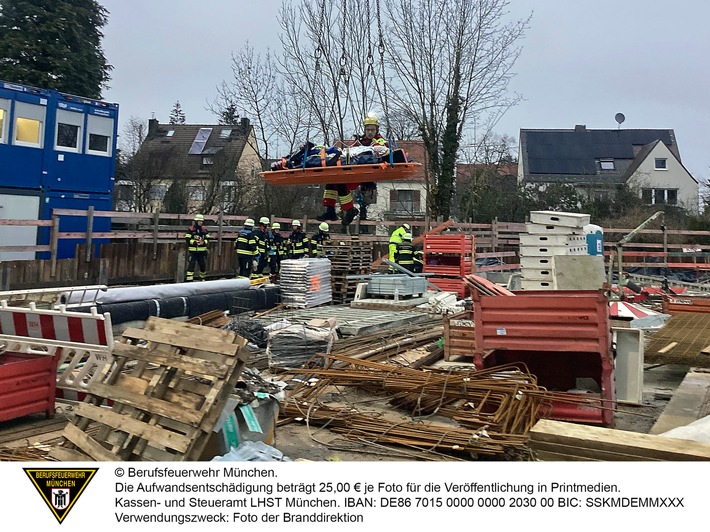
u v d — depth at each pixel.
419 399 6.51
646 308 12.64
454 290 17.45
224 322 10.41
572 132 49.44
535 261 10.55
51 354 6.49
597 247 10.37
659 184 44.62
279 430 6.23
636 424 6.54
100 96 29.75
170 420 4.33
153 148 40.72
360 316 12.62
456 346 9.03
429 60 26.97
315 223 23.55
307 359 8.42
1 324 6.75
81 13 28.91
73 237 13.47
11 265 11.80
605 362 6.22
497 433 5.52
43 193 14.37
